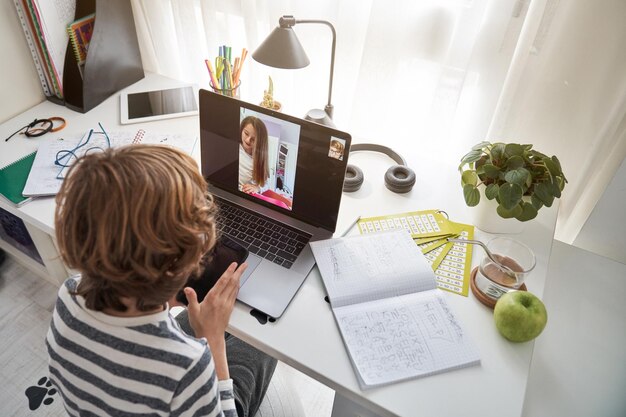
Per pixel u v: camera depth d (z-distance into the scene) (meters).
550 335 1.00
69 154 1.22
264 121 0.99
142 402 0.57
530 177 0.96
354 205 1.14
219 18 1.50
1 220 1.54
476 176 1.03
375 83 1.34
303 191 1.03
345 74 1.44
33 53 1.36
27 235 1.53
